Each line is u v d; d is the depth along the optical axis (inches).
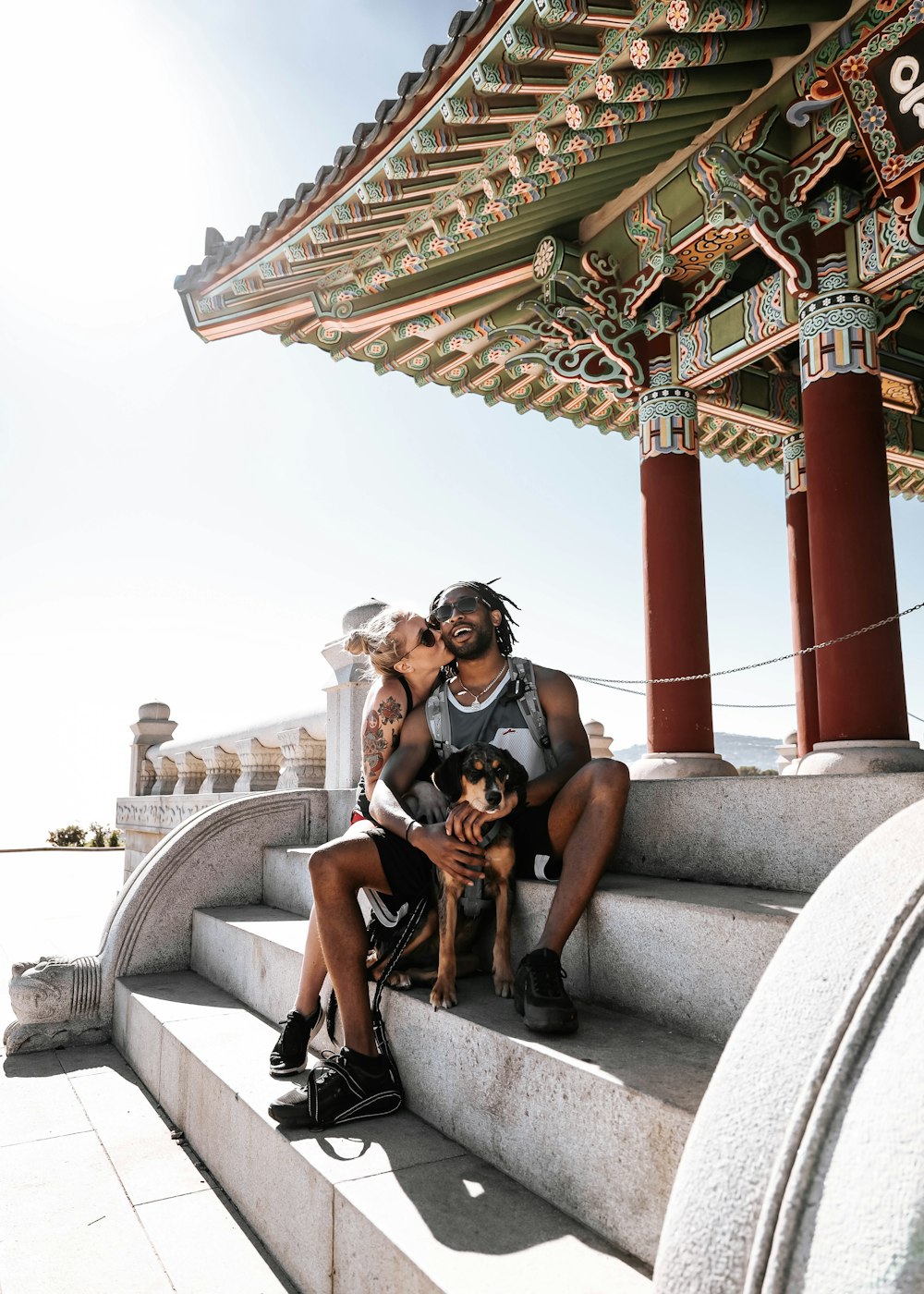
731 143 252.2
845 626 221.3
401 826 110.3
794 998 49.1
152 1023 155.2
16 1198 111.3
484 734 122.4
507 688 123.3
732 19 198.1
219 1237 102.0
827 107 234.8
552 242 291.3
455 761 107.8
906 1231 35.3
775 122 241.9
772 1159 42.5
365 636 127.5
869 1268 35.4
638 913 98.4
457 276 300.7
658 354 299.7
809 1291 36.9
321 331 321.7
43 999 183.0
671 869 123.4
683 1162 47.9
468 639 121.9
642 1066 79.7
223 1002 164.1
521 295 325.7
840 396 234.1
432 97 211.0
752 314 270.2
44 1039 181.5
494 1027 93.5
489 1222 77.5
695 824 119.6
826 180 246.5
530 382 374.9
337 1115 101.0
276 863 202.1
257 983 156.9
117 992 185.9
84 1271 94.1
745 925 85.2
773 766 405.7
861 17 215.5
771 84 241.1
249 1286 91.4
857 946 48.5
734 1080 48.2
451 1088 98.2
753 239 249.0
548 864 114.7
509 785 106.1
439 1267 69.2
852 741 211.8
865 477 227.5
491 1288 66.0
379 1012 112.0
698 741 275.0
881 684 215.3
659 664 283.4
